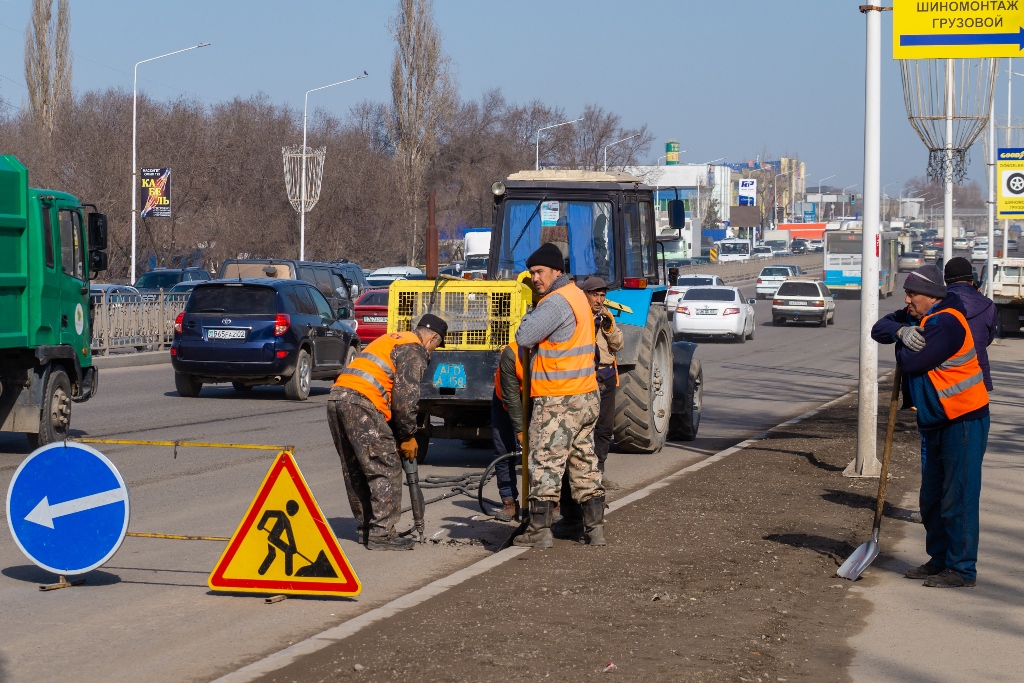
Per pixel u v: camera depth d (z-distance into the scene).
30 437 12.52
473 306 11.27
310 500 6.72
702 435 15.21
